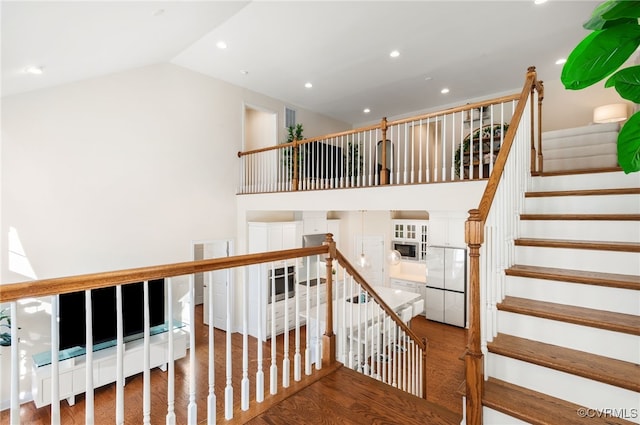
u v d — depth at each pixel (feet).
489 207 5.75
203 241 18.93
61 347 12.26
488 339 6.10
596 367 5.07
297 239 21.94
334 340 8.38
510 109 20.61
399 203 13.29
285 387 7.04
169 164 17.33
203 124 18.92
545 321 5.96
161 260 16.94
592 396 4.99
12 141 12.34
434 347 19.04
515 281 6.89
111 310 13.58
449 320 22.86
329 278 8.30
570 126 18.53
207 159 19.15
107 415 11.43
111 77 15.07
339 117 27.58
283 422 5.92
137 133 16.02
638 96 2.84
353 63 17.43
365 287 9.55
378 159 26.48
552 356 5.46
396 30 14.20
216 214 19.62
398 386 10.96
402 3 12.34
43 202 13.10
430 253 23.86
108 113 14.98
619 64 2.78
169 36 13.21
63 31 8.84
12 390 3.75
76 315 12.70
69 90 13.75
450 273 22.82
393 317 10.78
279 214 22.52
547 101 19.24
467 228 5.45
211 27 13.82
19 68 10.11
